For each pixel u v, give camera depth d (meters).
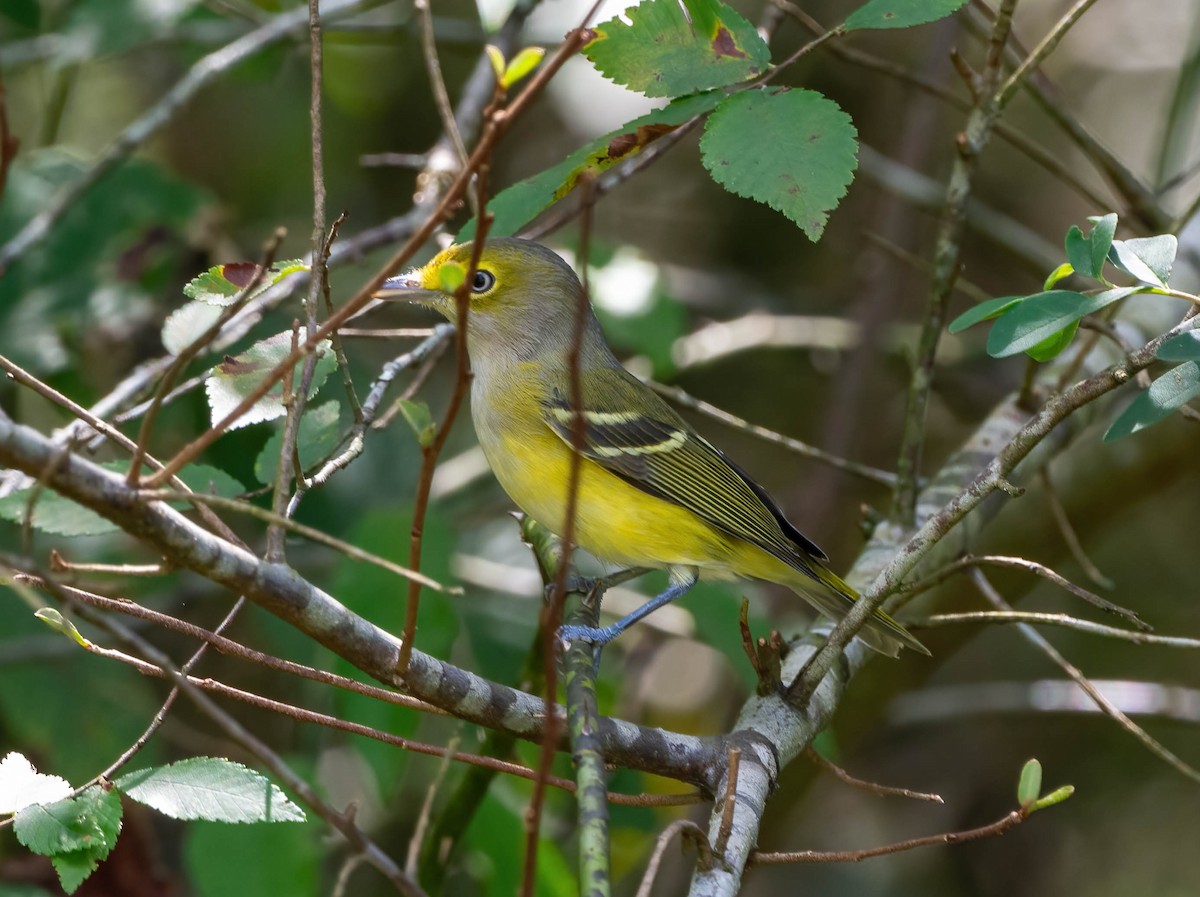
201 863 7.54
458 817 9.15
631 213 16.12
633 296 11.42
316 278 5.52
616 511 8.72
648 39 6.50
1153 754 14.94
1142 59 16.94
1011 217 16.31
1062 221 16.22
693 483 8.80
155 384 8.47
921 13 6.32
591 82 15.42
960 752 15.30
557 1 13.11
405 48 14.69
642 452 8.77
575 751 5.45
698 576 9.17
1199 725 12.38
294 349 5.32
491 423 8.95
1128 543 15.44
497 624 11.00
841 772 6.65
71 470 4.49
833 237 15.97
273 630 10.52
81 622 10.42
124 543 11.12
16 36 12.71
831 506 13.62
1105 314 9.37
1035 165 16.41
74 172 11.41
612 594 12.38
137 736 10.31
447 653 8.68
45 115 12.88
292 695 12.13
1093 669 14.94
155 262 11.34
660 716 14.13
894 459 15.52
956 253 8.40
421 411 4.70
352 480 11.68
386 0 11.86
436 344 9.10
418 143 15.16
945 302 8.47
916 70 14.73
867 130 15.62
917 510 8.83
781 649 7.48
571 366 4.55
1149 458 11.55
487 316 8.89
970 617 7.29
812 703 7.16
